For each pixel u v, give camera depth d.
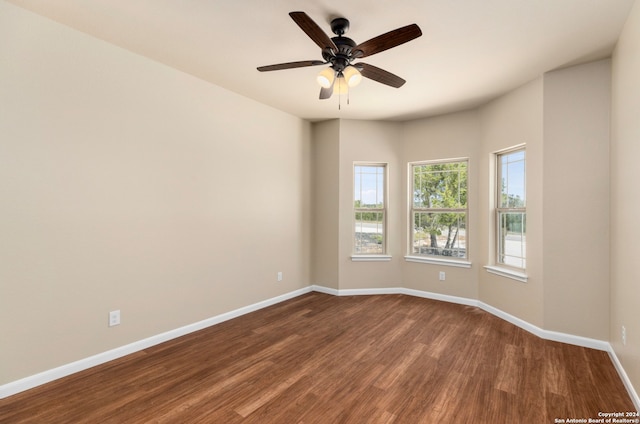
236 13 2.19
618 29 2.35
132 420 1.92
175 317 3.14
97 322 2.58
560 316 3.03
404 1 2.03
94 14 2.22
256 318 3.71
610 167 2.76
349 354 2.80
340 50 2.21
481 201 4.08
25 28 2.19
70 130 2.41
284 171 4.40
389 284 4.79
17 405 2.04
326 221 4.79
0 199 2.10
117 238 2.69
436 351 2.86
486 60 2.83
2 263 2.12
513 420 1.93
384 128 4.75
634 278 2.11
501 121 3.70
